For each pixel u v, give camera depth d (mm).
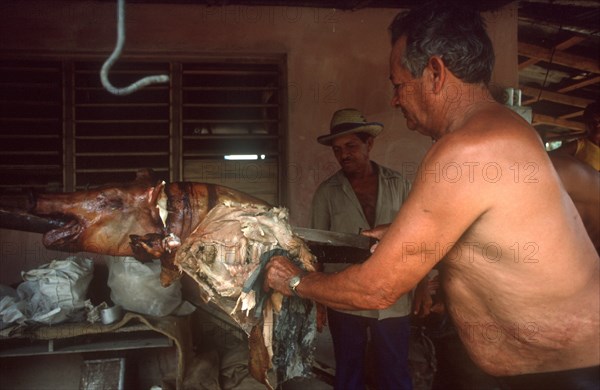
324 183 3514
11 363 3975
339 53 4766
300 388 4004
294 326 2334
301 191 4707
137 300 3498
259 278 2186
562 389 1823
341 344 3287
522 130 1710
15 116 4445
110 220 2260
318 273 2018
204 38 4566
